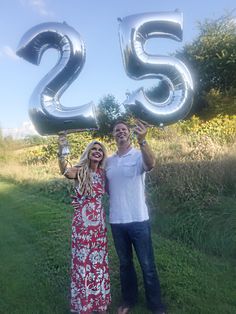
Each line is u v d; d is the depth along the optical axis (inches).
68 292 159.5
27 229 256.1
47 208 315.9
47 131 132.9
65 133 133.3
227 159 268.8
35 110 129.6
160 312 134.5
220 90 609.3
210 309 137.9
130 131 134.4
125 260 138.3
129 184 130.6
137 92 126.3
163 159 316.8
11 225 271.6
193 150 324.2
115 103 561.6
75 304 130.0
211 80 627.8
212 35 635.5
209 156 301.4
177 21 126.3
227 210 208.2
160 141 418.6
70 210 307.7
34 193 398.9
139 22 125.1
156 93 467.2
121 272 139.9
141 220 130.8
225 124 440.5
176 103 129.3
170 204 240.8
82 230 128.0
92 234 128.2
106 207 269.3
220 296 146.9
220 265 175.5
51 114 128.9
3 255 207.9
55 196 364.8
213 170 259.8
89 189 128.3
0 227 268.2
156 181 280.5
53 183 394.3
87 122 130.3
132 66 128.5
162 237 217.5
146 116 126.6
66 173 130.3
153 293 134.3
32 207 323.0
